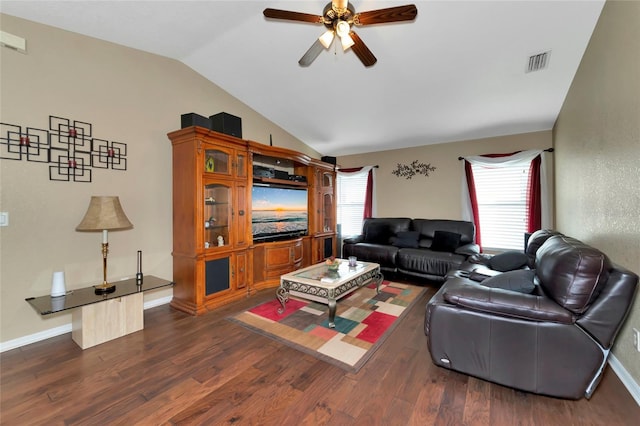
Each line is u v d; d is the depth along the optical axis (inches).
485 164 187.9
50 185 98.2
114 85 114.2
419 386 71.5
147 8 94.8
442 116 166.7
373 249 181.8
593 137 95.7
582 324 62.2
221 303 128.5
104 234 101.2
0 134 88.4
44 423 59.7
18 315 92.4
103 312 94.1
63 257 101.3
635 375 67.0
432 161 211.2
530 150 174.2
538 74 121.6
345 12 75.9
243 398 67.3
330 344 93.0
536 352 65.2
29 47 93.7
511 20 95.9
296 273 122.1
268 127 188.4
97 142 109.4
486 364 70.2
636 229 66.4
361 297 138.6
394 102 156.7
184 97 138.3
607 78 83.0
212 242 130.8
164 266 129.3
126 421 60.3
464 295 72.9
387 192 231.1
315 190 193.6
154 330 103.2
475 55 114.4
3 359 84.0
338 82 144.3
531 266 112.1
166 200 130.6
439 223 191.9
